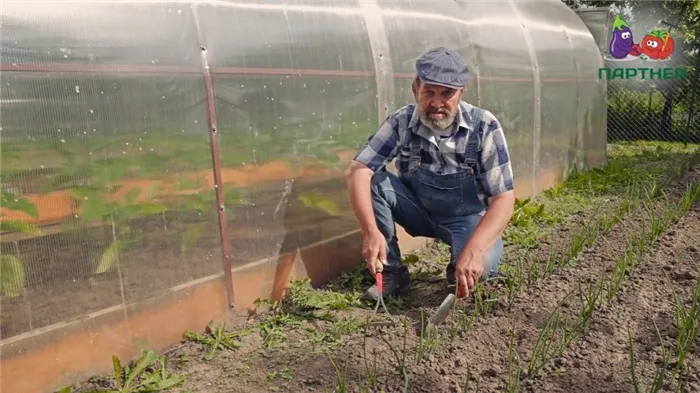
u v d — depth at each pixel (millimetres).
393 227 3123
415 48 4059
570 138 6703
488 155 2920
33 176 2033
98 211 2230
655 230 3807
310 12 3207
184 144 2514
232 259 2770
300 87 3100
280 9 3014
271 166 2949
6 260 1984
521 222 4395
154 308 2455
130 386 2195
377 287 2854
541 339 2480
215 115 2639
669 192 5461
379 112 3705
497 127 2930
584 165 7148
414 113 3008
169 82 2439
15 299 2021
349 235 3510
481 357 2361
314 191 3230
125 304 2350
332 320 2770
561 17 6891
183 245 2545
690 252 3561
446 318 2713
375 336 2574
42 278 2086
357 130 3529
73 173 2143
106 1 2238
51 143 2072
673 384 2098
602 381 2150
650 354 2324
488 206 2980
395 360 2326
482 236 2693
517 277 3197
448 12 4578
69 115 2119
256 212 2885
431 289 3240
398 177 3281
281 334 2607
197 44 2553
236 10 2762
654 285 3049
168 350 2492
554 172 6352
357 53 3512
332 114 3326
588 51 7211
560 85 6352
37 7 2035
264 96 2887
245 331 2645
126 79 2289
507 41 5379
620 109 11086
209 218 2648
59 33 2090
